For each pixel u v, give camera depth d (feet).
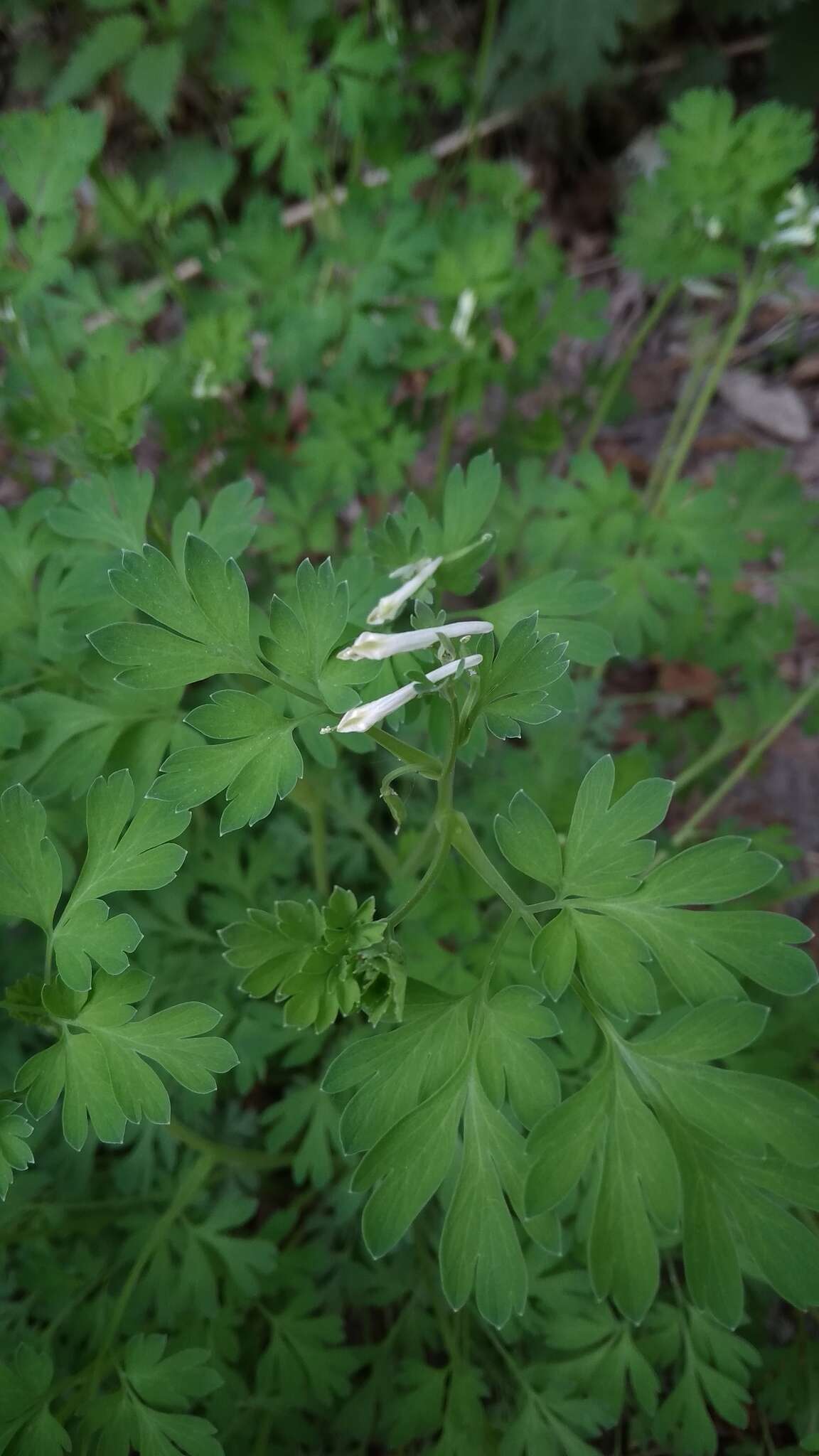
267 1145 0.62
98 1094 0.40
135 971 0.42
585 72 1.04
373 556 0.50
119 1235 0.65
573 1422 0.54
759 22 1.18
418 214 0.81
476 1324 0.62
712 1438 0.52
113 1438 0.46
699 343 1.05
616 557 0.70
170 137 1.17
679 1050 0.38
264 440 0.91
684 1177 0.37
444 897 0.60
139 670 0.41
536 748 0.70
